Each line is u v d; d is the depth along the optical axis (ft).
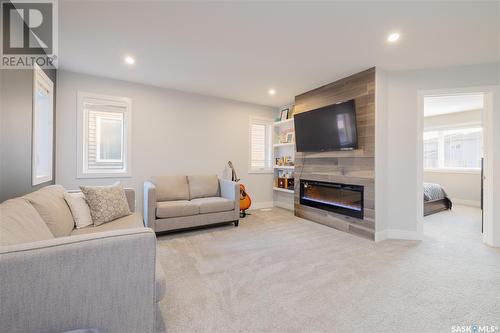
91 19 6.70
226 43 8.09
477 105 16.69
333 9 6.23
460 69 9.71
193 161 13.98
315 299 5.59
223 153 15.08
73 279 3.00
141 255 3.39
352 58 9.16
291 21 6.79
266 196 17.06
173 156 13.32
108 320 3.22
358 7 6.13
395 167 10.30
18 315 2.76
